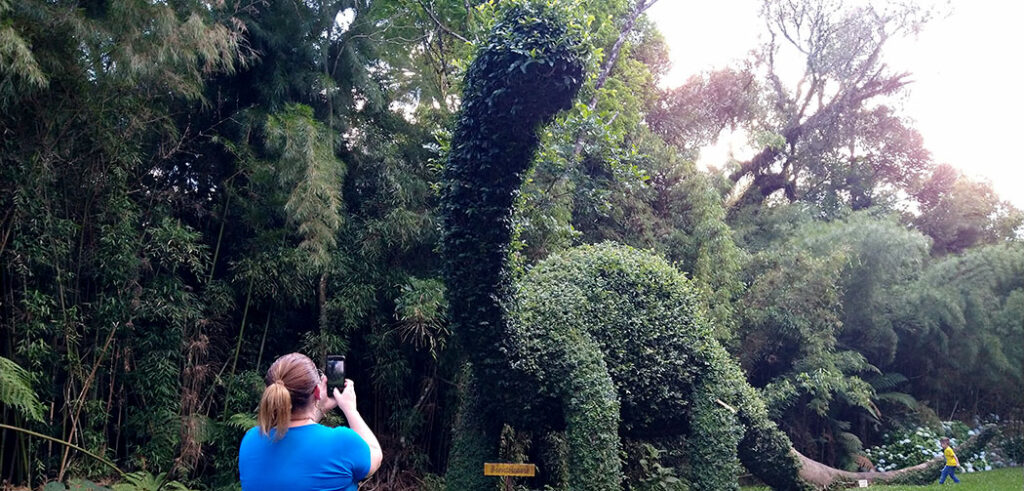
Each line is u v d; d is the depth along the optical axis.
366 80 8.33
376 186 8.49
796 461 6.89
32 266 6.31
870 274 13.34
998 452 15.12
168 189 7.65
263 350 8.18
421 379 8.98
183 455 7.00
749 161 17.25
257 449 2.02
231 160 7.96
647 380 5.96
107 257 6.57
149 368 6.90
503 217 5.07
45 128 6.25
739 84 16.53
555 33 4.74
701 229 11.26
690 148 14.01
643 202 11.30
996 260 14.96
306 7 8.22
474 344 5.26
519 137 4.92
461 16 9.23
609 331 5.94
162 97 7.15
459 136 5.06
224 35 6.71
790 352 12.54
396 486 8.45
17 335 6.21
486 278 5.11
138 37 6.32
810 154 17.62
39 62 5.93
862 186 18.52
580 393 5.41
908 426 13.73
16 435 6.27
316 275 8.11
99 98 6.43
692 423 6.16
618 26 10.53
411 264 8.92
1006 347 14.85
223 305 7.52
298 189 7.13
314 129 7.34
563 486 6.96
